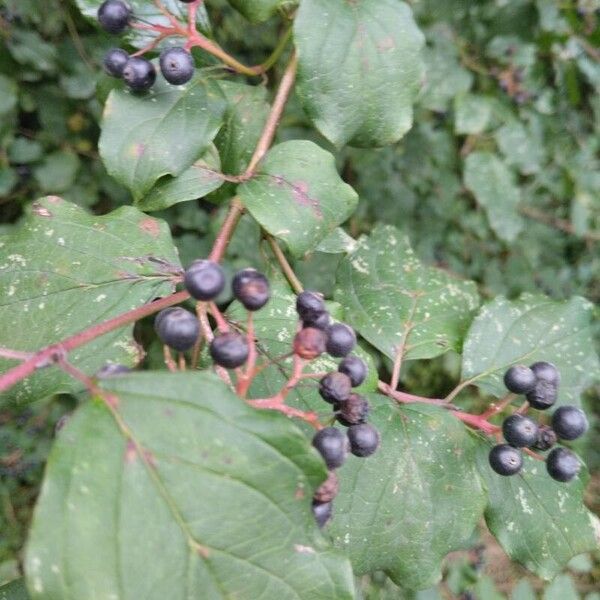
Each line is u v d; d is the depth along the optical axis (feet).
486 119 0.83
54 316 0.35
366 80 0.39
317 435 0.28
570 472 0.35
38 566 0.22
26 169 0.86
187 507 0.23
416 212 1.01
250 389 0.36
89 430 0.23
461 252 1.07
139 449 0.23
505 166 0.91
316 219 0.36
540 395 0.35
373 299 0.45
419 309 0.44
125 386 0.23
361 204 0.96
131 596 0.22
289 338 0.37
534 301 0.43
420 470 0.35
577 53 0.83
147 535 0.22
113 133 0.37
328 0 0.38
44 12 0.78
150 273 0.37
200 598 0.23
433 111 0.94
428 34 0.82
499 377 0.41
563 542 0.38
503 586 1.08
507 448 0.35
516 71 0.83
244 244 0.81
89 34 0.80
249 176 0.38
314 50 0.38
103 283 0.36
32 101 0.84
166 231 0.38
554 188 1.05
